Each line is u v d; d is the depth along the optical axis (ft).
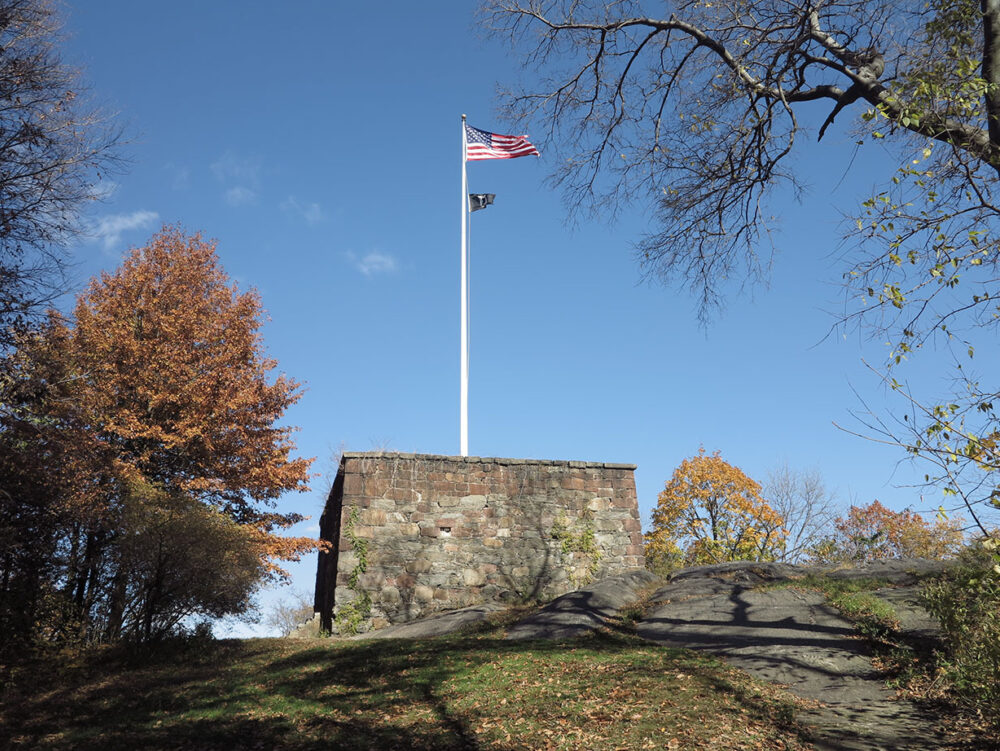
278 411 69.26
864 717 27.22
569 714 27.53
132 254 68.69
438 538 59.16
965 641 27.78
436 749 25.49
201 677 39.04
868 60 28.99
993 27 25.38
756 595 45.73
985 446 19.60
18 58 37.73
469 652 37.96
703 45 34.65
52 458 50.37
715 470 97.25
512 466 62.75
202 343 66.85
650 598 50.85
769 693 29.35
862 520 97.86
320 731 27.99
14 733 30.83
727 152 36.11
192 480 60.49
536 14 37.93
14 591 48.65
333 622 55.01
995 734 24.39
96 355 60.90
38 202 37.91
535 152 74.38
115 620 49.75
